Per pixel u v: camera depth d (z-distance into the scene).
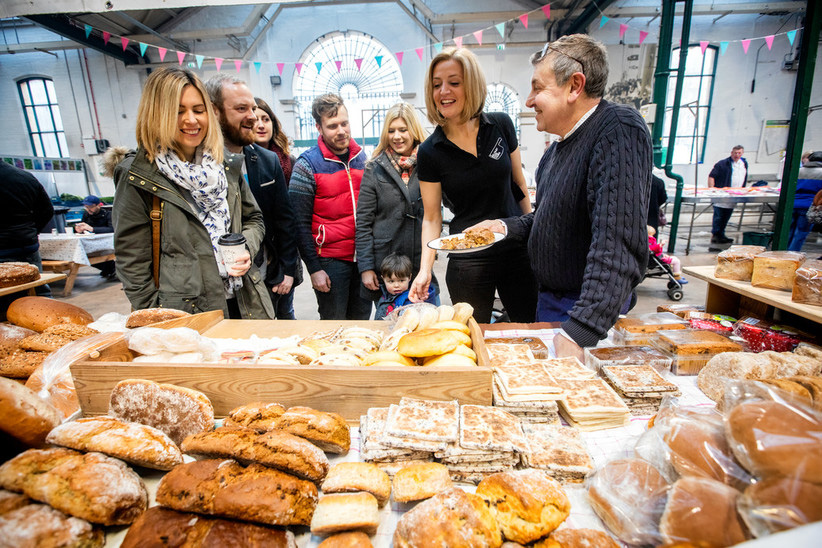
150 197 1.61
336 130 2.54
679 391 1.01
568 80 1.26
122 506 0.66
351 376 0.93
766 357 1.00
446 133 1.93
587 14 8.51
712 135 9.94
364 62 10.25
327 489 0.72
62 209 7.29
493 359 1.12
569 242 1.43
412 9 9.76
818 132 9.68
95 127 10.70
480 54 10.01
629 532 0.64
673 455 0.70
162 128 1.49
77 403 1.00
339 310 2.84
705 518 0.56
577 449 0.83
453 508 0.64
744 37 9.39
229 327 1.54
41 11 4.17
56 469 0.66
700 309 1.66
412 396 0.94
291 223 2.49
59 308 1.40
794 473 0.53
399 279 2.44
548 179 1.50
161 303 1.66
